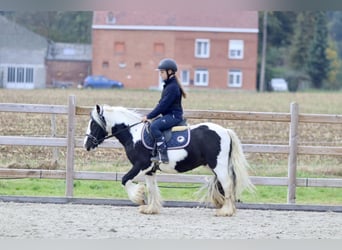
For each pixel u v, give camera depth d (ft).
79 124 75.77
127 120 40.88
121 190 49.98
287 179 44.73
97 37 246.27
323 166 57.98
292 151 44.50
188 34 246.88
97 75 246.06
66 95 151.64
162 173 47.47
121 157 57.06
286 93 214.48
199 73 248.73
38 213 40.29
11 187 49.80
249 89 249.75
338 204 46.68
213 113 44.39
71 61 251.19
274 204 44.27
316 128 85.92
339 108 141.28
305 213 43.37
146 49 246.27
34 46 245.65
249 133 77.25
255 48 249.55
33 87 237.66
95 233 34.91
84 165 53.42
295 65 279.69
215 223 38.60
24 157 55.67
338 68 286.87
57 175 44.47
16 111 44.34
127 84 246.27
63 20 279.28
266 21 266.57
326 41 280.51
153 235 34.81
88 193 48.47
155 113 39.93
